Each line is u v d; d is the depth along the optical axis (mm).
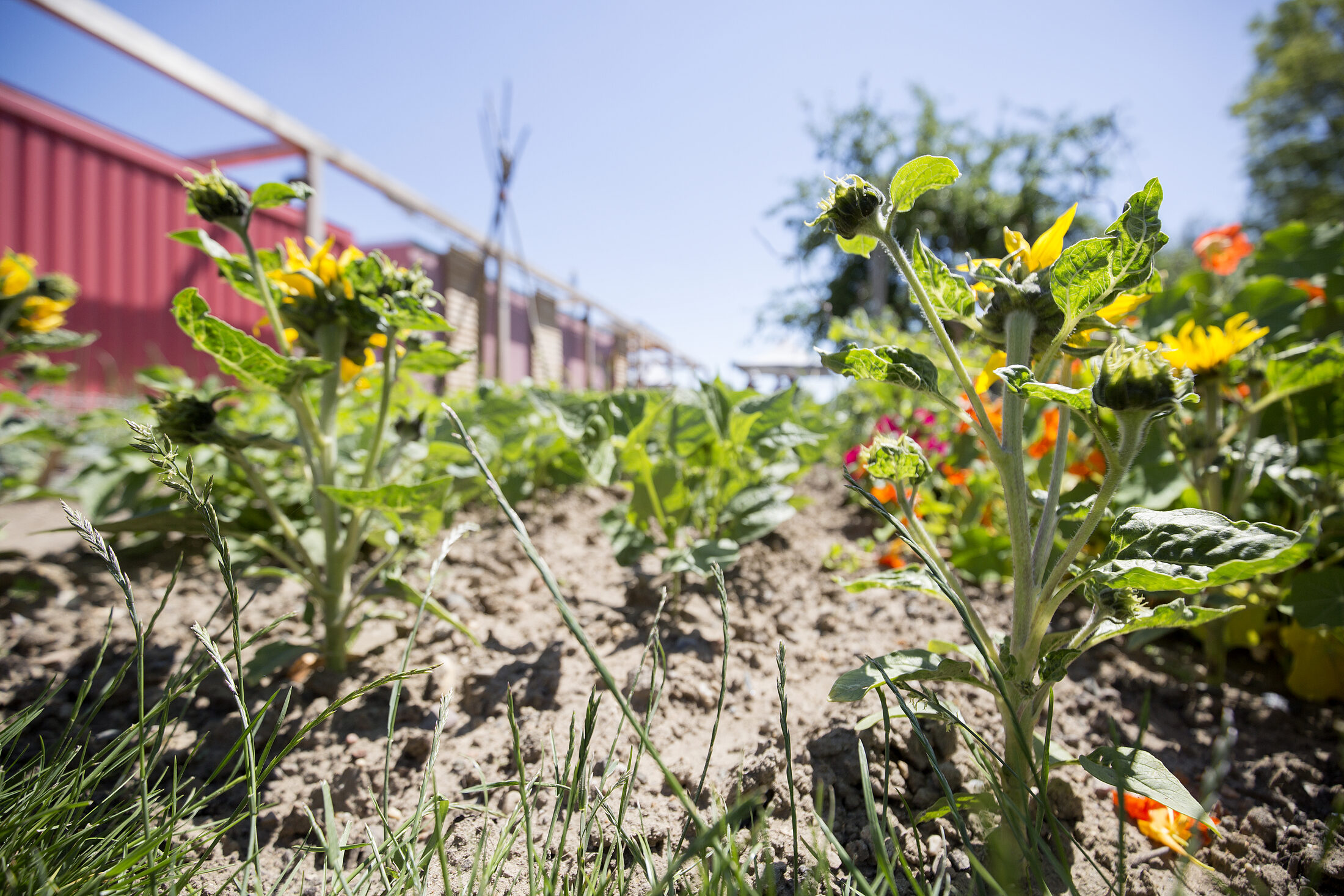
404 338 1540
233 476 2395
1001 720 1214
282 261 1503
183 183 1301
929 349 3021
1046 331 920
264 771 776
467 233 6754
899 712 1187
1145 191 769
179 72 3783
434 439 2516
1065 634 898
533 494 3246
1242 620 1574
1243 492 1521
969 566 2072
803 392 3445
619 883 774
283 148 5645
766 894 735
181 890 780
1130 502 1563
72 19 3223
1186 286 2277
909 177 887
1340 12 26078
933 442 2842
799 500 2395
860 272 16922
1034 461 2109
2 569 2172
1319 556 1501
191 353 6168
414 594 1398
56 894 713
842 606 1907
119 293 5734
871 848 936
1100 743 1279
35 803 800
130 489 2361
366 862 826
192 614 1884
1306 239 2094
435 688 1407
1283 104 27375
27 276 2402
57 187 5406
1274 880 919
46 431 2523
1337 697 1432
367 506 1259
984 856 906
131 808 842
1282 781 1148
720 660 1526
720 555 1601
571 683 1392
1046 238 925
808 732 1186
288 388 1296
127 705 1373
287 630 1734
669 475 1874
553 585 614
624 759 1130
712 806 983
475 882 856
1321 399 1638
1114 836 1002
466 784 1104
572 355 12492
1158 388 709
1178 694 1462
